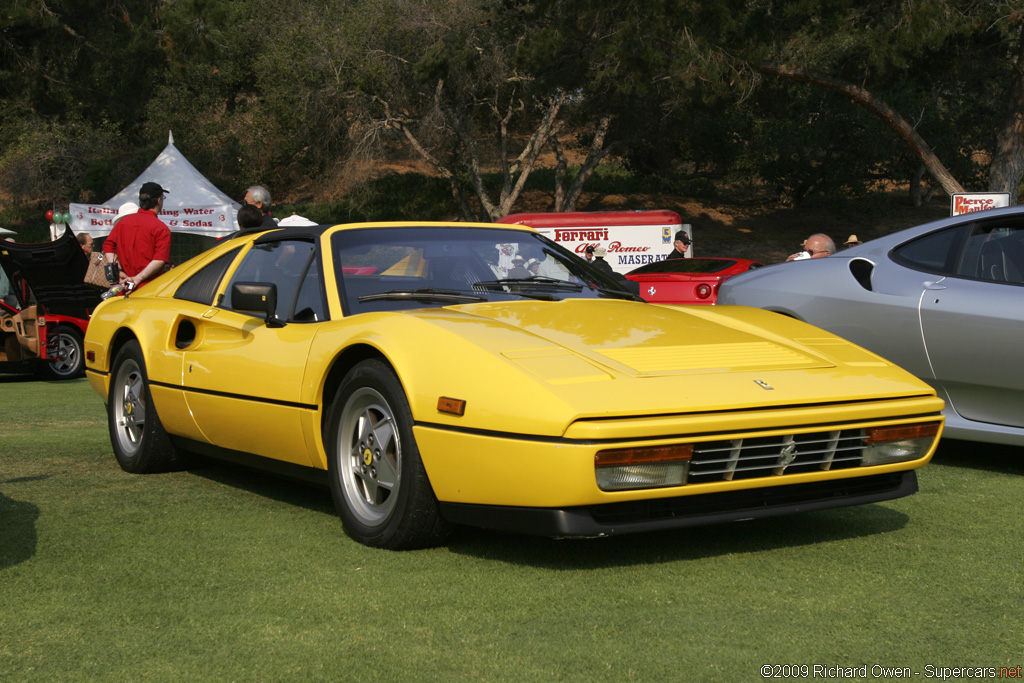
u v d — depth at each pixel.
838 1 19.62
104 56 30.88
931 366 4.92
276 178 40.12
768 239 35.88
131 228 7.56
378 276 3.86
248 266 4.37
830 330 5.32
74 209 20.42
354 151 32.44
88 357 5.20
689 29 21.27
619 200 41.84
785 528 3.59
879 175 37.44
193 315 4.36
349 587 2.88
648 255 23.08
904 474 3.41
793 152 36.91
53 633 2.52
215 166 39.47
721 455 2.93
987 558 3.16
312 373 3.52
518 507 2.88
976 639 2.44
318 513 3.86
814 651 2.37
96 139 38.75
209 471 4.80
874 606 2.69
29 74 30.88
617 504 2.89
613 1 22.69
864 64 21.69
